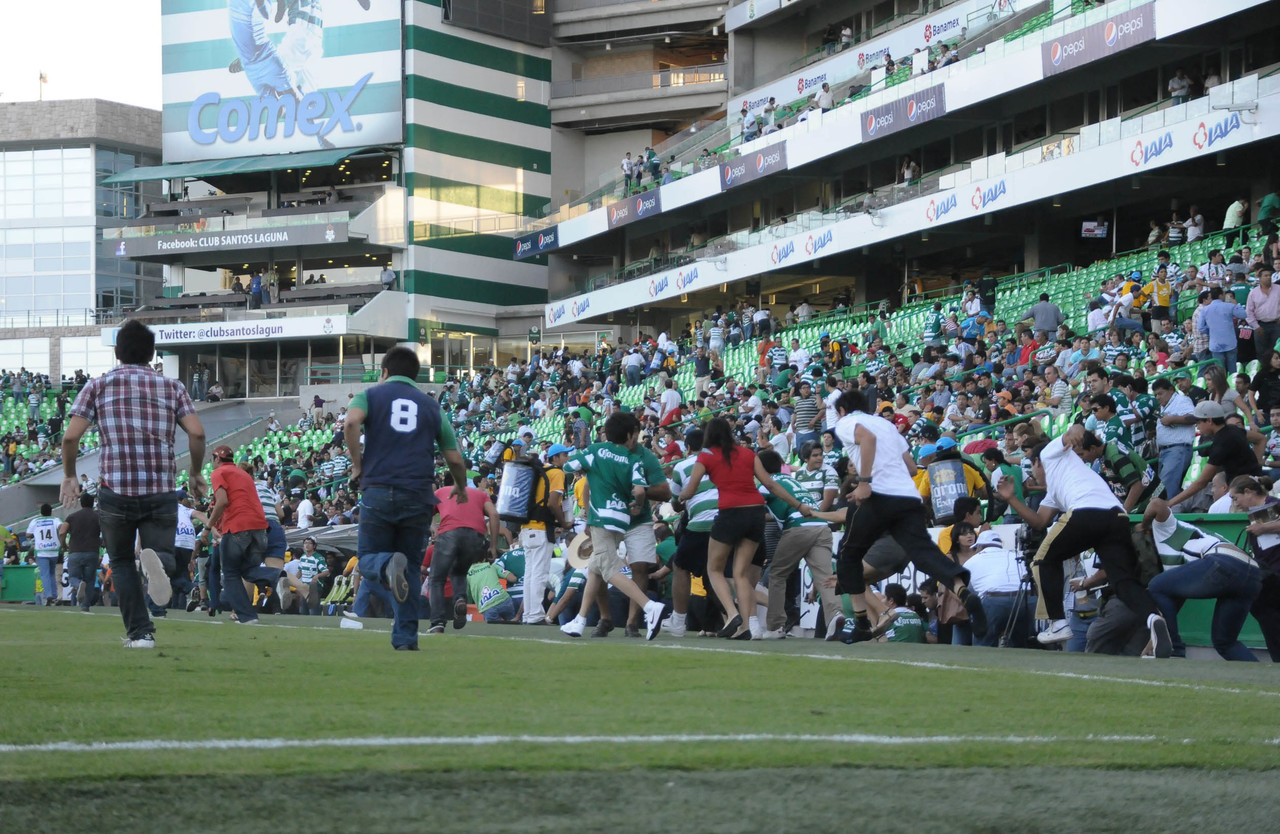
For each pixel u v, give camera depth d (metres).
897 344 28.97
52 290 64.94
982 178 30.97
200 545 20.55
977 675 6.54
